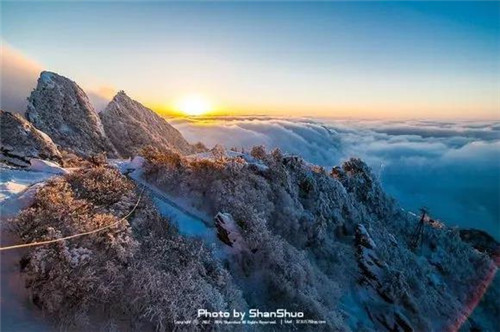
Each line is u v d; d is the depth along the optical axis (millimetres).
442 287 40031
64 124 64062
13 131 33812
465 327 35281
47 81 68250
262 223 24562
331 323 21844
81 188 22391
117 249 16438
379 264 31328
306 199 34844
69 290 13656
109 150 66750
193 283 17109
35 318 13109
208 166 29188
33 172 25156
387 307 28984
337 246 32125
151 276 15781
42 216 17156
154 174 28328
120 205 21203
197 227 24094
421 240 46281
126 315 14320
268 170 32500
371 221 41844
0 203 18094
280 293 21844
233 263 22438
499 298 44438
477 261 49094
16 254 15117
